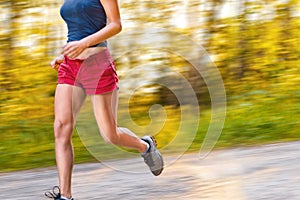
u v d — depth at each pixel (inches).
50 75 383.6
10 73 380.2
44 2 386.3
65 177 218.4
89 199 240.2
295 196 231.0
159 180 259.8
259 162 281.3
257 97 391.2
